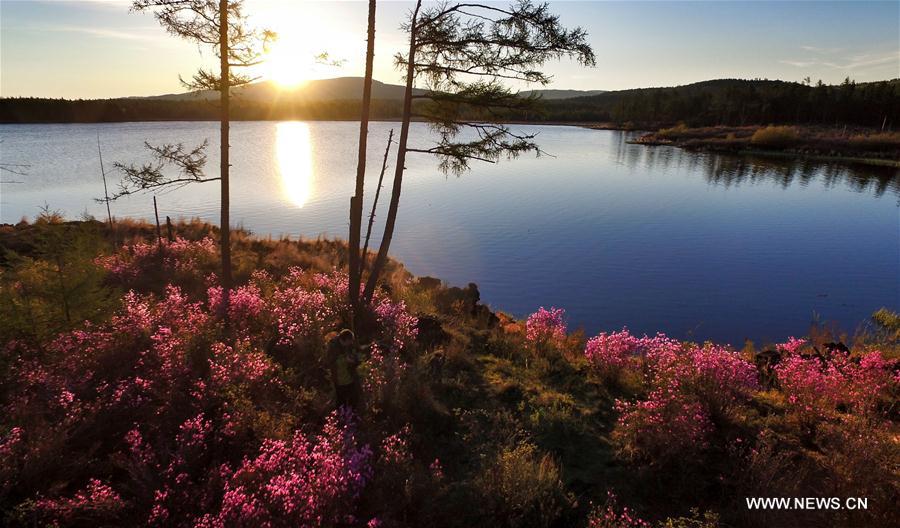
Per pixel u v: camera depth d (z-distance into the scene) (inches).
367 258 906.7
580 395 347.9
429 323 440.5
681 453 252.8
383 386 301.9
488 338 472.1
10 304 302.8
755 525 213.5
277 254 818.8
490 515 214.4
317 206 1913.1
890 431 284.0
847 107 5876.0
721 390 303.9
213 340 343.3
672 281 1009.5
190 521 193.8
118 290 378.6
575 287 975.6
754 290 943.0
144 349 315.3
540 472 231.5
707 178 2787.9
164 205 1886.1
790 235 1449.3
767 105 6250.0
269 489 198.2
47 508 184.2
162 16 450.6
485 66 448.1
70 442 237.0
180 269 608.1
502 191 2352.4
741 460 251.1
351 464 216.2
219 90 489.1
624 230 1520.7
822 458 259.1
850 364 368.2
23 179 2566.4
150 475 208.5
